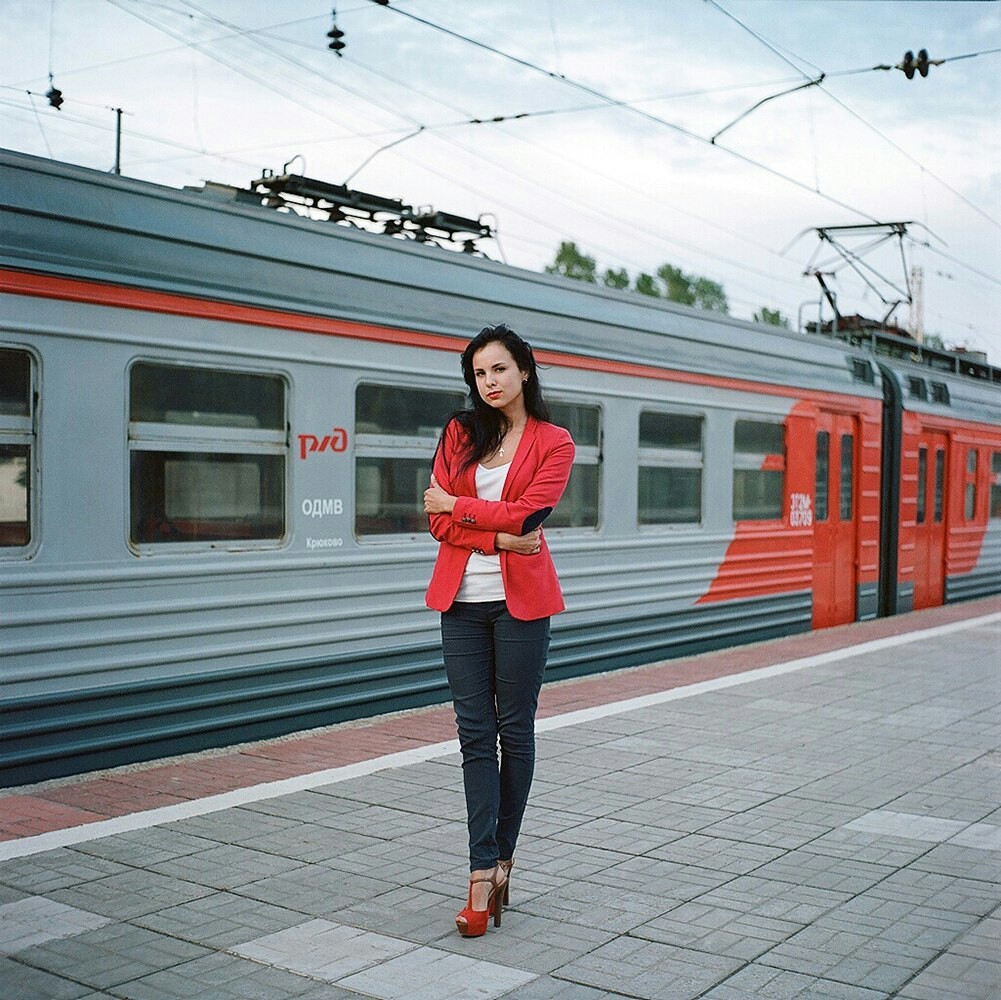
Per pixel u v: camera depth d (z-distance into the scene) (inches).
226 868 180.7
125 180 243.4
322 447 280.8
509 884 175.2
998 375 723.4
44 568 227.1
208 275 255.0
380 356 294.4
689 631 410.3
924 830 204.2
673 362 397.7
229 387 261.1
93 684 236.1
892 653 418.9
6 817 206.1
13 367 223.5
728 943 153.3
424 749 261.0
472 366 161.3
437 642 314.2
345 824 204.5
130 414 241.8
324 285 281.0
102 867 180.5
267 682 270.2
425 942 152.7
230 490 262.1
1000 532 668.1
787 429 460.8
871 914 163.9
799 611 471.2
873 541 526.9
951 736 280.2
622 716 301.9
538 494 156.3
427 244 317.1
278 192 316.8
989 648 432.1
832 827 205.8
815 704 319.9
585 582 363.9
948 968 145.5
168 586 248.5
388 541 300.2
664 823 207.8
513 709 159.8
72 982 139.6
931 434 586.6
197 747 255.8
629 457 380.8
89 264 233.0
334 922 159.3
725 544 425.4
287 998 135.9
